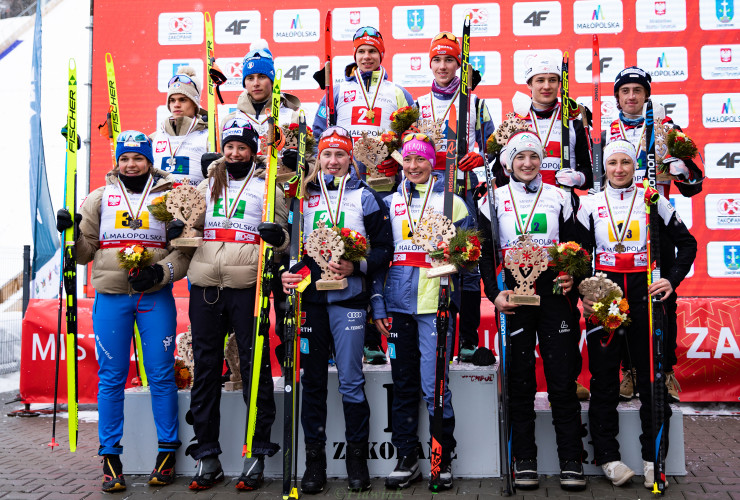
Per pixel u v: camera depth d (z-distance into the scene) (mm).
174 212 4148
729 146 7258
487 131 5141
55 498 3961
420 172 4172
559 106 4988
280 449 4348
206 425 4141
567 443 3990
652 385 3889
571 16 7414
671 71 7328
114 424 4207
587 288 3947
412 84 7594
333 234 3973
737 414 6152
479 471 4250
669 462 4211
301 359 4129
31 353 6758
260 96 5023
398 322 4113
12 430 6008
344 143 4191
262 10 7688
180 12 7727
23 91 11102
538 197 4168
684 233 4211
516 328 4066
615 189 4258
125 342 4270
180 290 7613
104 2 7754
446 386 4086
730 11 7258
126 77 7746
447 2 7539
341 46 7645
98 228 4355
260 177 4316
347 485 4141
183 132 5168
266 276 4004
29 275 7129
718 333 6254
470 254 3824
